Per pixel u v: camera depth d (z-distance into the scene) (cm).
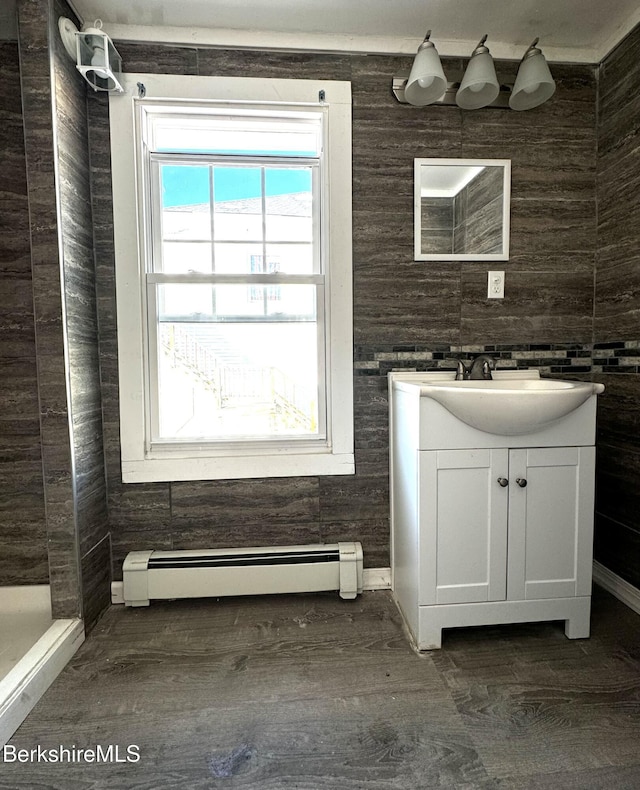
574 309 194
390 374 187
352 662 146
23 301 165
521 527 152
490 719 122
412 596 159
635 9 166
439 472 149
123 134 174
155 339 186
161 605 181
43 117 146
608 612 173
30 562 172
